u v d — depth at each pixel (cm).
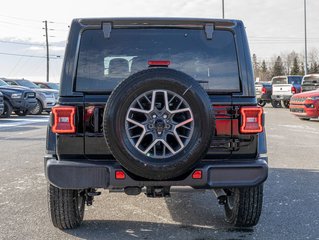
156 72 342
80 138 373
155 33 409
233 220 434
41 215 473
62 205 402
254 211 415
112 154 350
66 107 369
